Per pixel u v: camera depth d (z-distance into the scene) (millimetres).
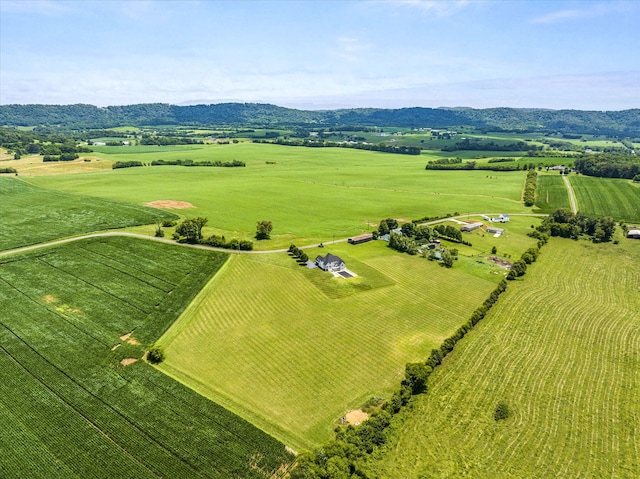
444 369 73312
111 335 81188
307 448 56219
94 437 57344
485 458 55156
